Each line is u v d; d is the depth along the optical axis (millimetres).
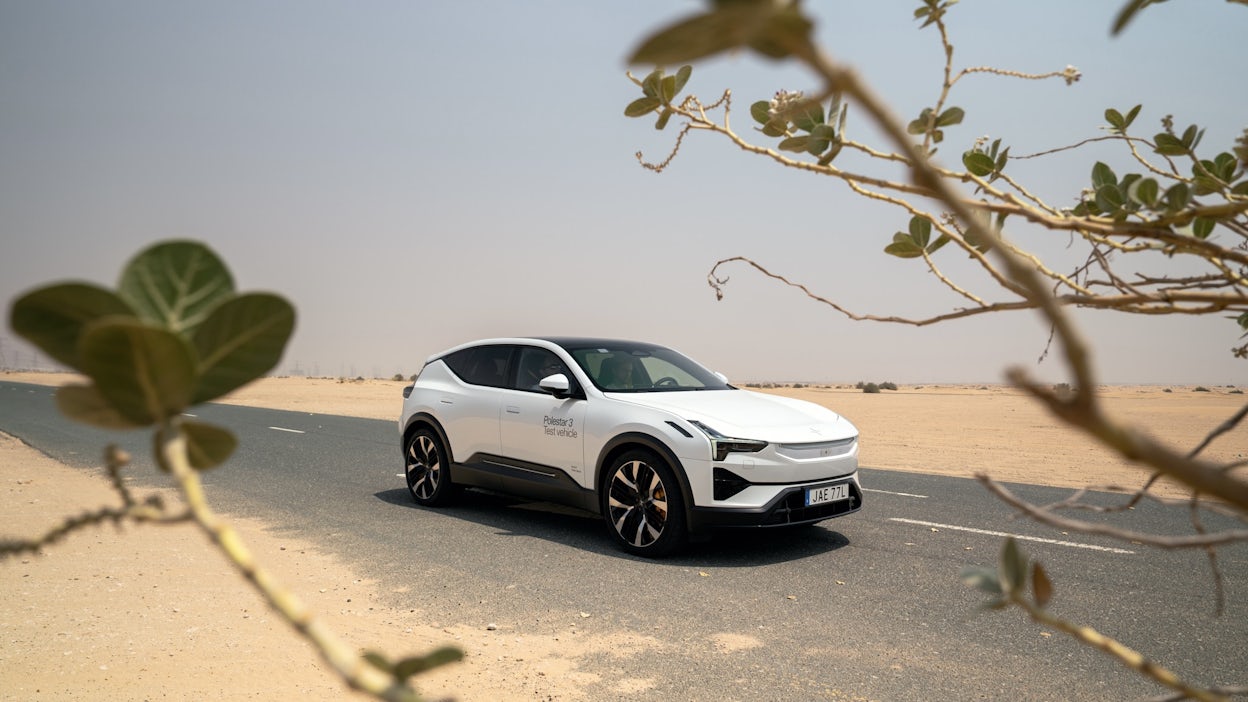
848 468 6035
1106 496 8695
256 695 3283
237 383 423
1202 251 905
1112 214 939
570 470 6457
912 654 3990
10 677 3428
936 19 1029
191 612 4344
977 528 6910
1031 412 27062
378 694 393
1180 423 20953
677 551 5969
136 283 420
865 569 5562
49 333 391
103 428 418
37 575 4992
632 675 3678
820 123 1007
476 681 3572
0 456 10461
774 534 6645
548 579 5238
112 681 3404
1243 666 3910
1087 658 3959
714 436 5648
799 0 254
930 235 1037
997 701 3463
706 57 267
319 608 4535
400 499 8078
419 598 4785
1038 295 322
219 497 8023
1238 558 5953
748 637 4199
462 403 7355
